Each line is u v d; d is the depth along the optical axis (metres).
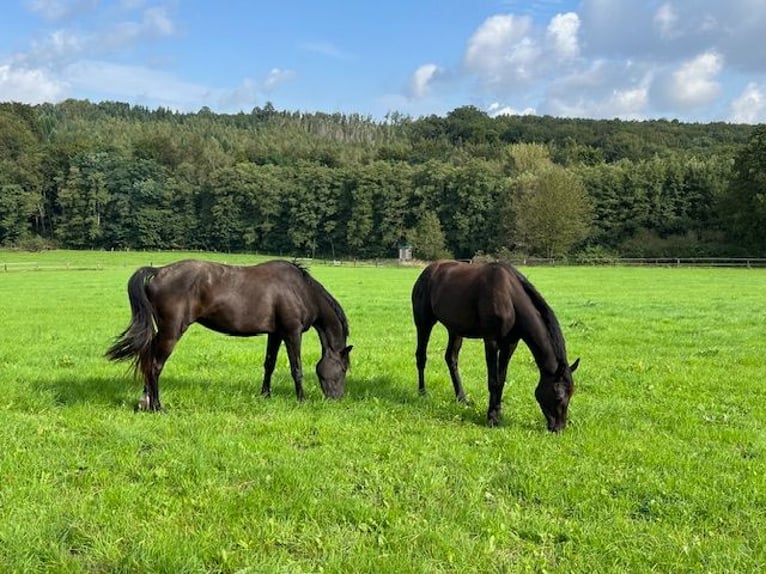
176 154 104.31
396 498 4.98
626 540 4.38
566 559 4.16
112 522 4.45
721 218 61.28
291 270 8.23
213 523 4.49
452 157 112.06
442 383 9.47
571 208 66.06
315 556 4.14
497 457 6.00
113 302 23.34
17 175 87.44
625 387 9.10
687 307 21.03
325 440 6.46
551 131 140.62
